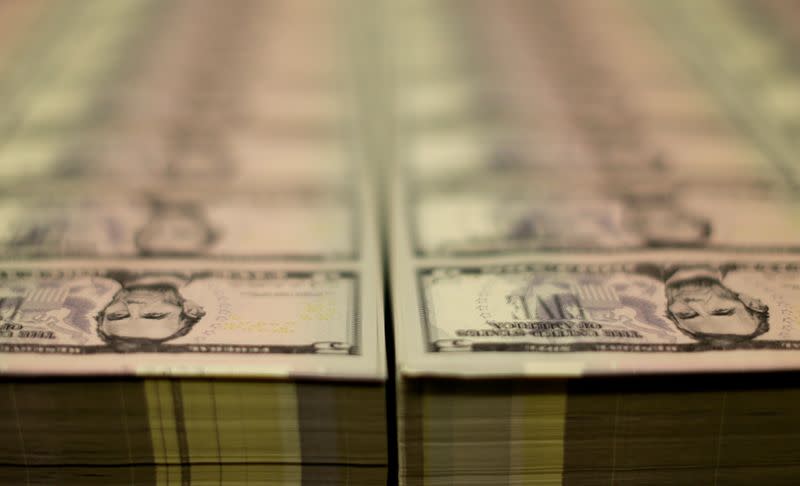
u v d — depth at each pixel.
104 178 0.78
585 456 0.54
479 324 0.56
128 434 0.54
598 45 1.06
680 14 1.14
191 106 0.92
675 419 0.53
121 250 0.67
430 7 1.17
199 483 0.56
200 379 0.52
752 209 0.73
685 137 0.85
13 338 0.55
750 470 0.55
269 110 0.92
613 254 0.66
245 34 1.10
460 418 0.53
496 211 0.73
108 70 1.00
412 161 0.83
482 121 0.89
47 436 0.54
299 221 0.72
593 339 0.55
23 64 1.02
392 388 0.57
